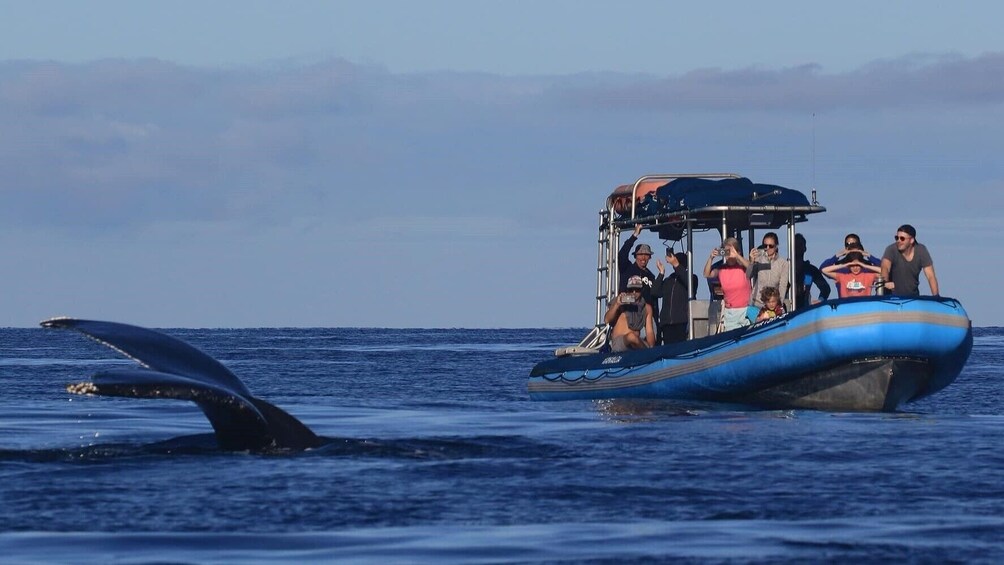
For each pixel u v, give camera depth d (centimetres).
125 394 3769
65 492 3556
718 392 7412
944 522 3228
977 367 14525
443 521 3219
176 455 4266
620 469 4162
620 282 8362
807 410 7138
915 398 7250
